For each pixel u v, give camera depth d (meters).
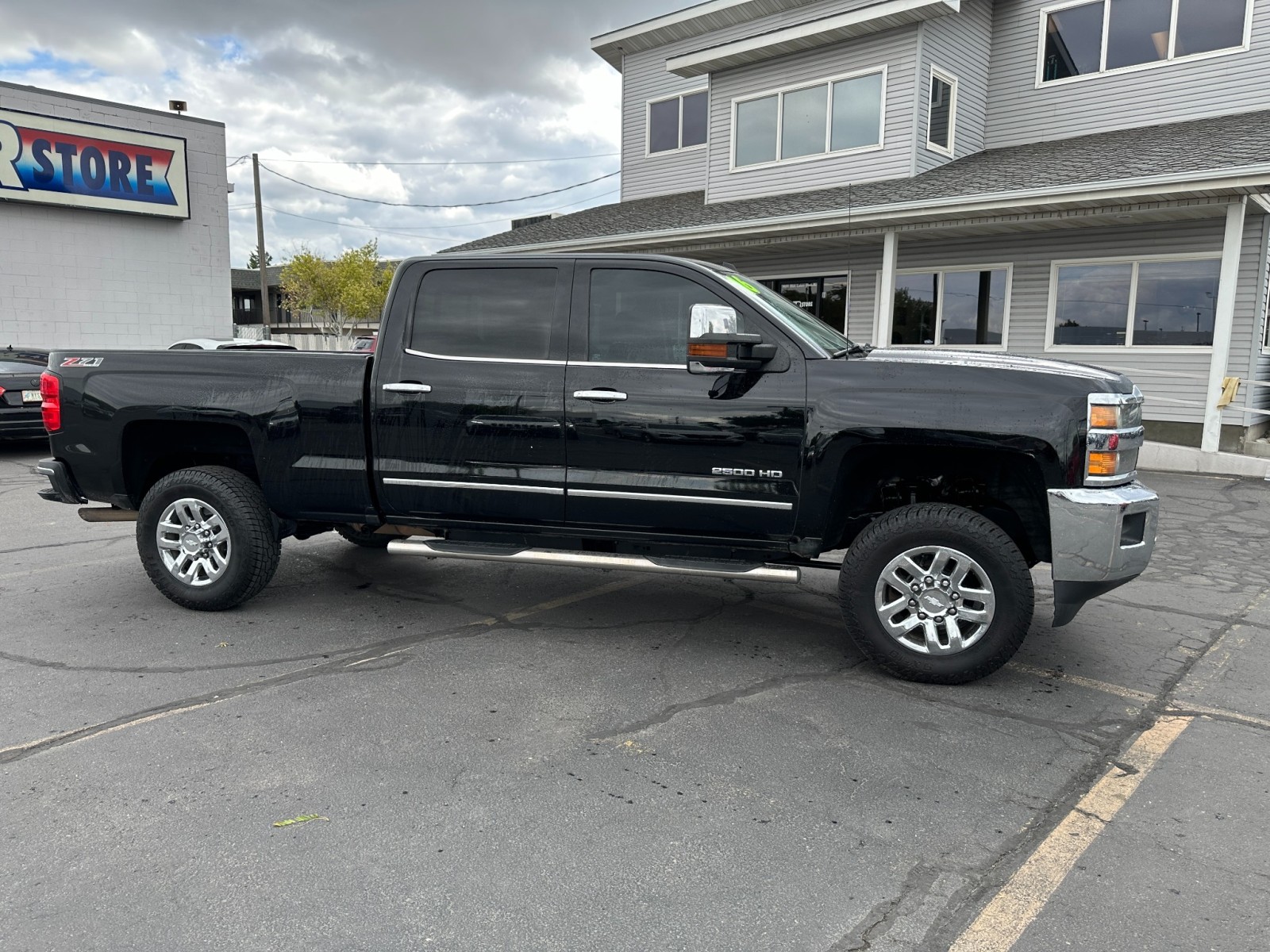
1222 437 11.77
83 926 2.34
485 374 4.55
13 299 15.94
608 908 2.44
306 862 2.64
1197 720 3.77
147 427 5.14
